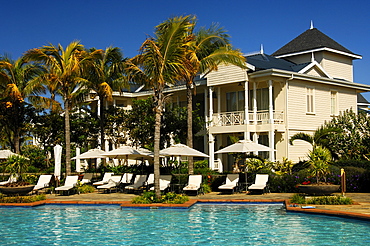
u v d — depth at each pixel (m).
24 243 10.45
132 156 23.11
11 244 10.35
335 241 9.96
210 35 21.58
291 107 27.61
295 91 28.06
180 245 9.91
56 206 17.27
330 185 15.94
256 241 10.16
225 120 28.47
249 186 20.02
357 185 18.56
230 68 27.52
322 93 30.17
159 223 12.87
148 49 16.22
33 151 31.91
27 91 24.11
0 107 27.92
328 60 34.62
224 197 18.12
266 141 28.64
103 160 29.66
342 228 11.50
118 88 27.28
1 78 26.72
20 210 16.36
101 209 16.30
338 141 23.20
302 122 28.30
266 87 28.52
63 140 29.81
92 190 21.84
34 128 29.41
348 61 36.69
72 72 22.44
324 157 17.06
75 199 18.39
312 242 9.91
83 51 22.83
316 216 13.48
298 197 15.65
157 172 16.70
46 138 30.42
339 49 34.94
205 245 9.86
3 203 17.27
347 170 18.77
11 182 20.19
